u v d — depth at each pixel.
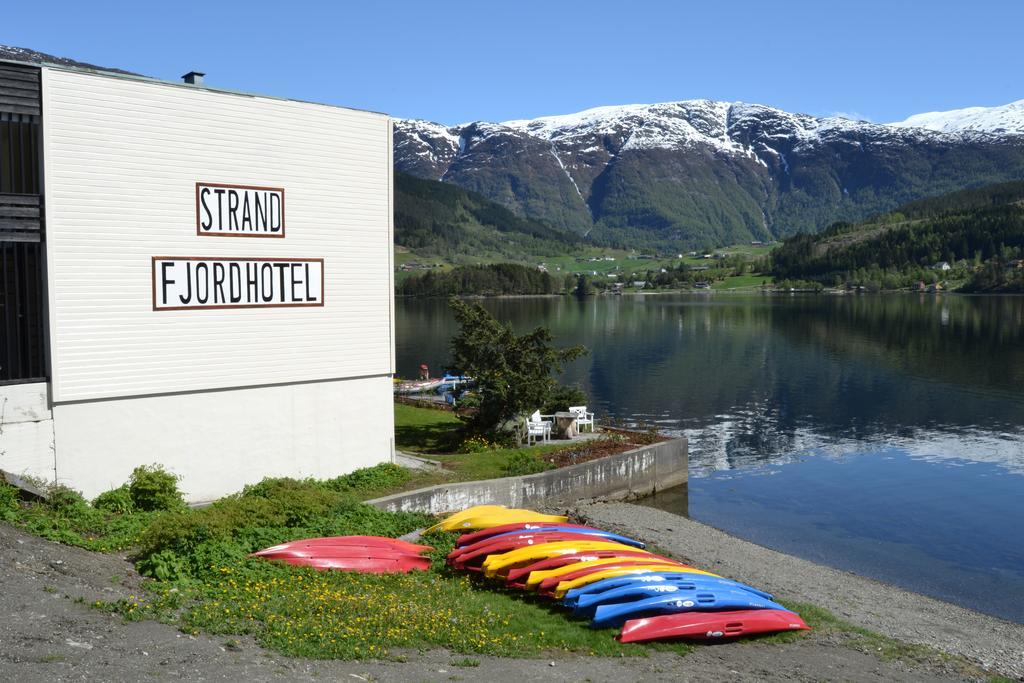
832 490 38.31
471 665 12.68
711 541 28.47
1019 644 20.48
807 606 21.03
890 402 63.75
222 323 24.44
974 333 116.44
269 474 25.64
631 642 15.37
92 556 15.23
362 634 13.20
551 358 35.53
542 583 17.30
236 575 15.33
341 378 27.05
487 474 29.08
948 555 29.03
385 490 25.88
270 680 10.60
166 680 10.04
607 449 34.59
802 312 169.62
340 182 26.64
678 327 135.25
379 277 27.75
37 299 21.83
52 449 21.72
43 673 9.63
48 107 21.17
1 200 20.66
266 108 24.91
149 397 23.22
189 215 23.66
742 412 59.94
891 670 16.53
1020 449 47.44
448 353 97.25
